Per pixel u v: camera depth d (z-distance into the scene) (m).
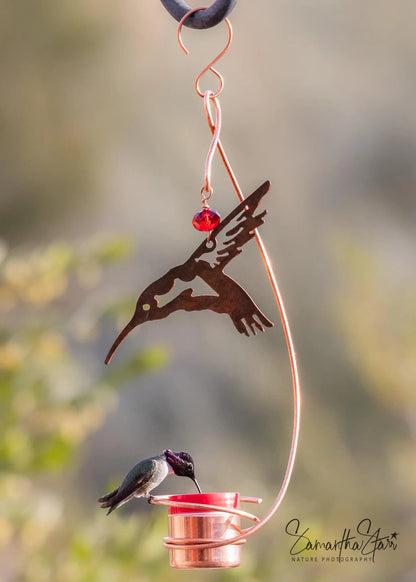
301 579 6.61
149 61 13.91
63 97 11.76
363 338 13.08
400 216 17.64
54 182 11.74
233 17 17.48
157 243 15.22
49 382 5.88
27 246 11.53
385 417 13.12
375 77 18.38
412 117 18.20
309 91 17.86
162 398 15.66
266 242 16.20
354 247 13.76
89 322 5.98
